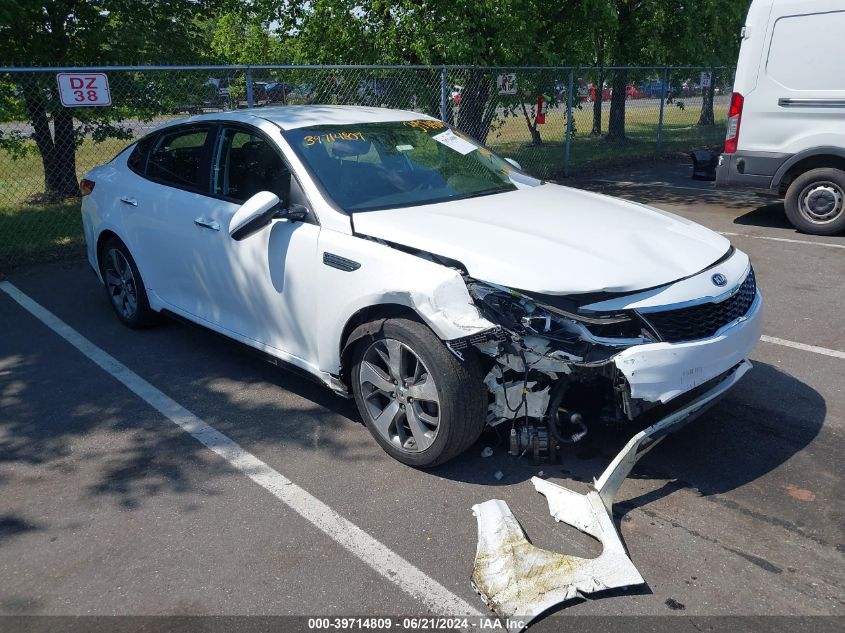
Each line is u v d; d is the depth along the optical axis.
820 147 8.02
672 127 21.75
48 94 8.83
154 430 4.06
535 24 11.57
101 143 10.72
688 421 3.44
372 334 3.52
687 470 3.57
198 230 4.59
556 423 3.35
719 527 3.12
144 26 11.12
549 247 3.39
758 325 3.66
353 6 11.57
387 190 4.12
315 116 4.61
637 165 15.02
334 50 12.05
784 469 3.56
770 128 8.30
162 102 9.12
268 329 4.27
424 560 2.94
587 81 13.66
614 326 3.17
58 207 9.90
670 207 10.34
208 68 8.15
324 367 3.91
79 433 4.05
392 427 3.65
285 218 3.91
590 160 14.98
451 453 3.41
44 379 4.77
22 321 5.93
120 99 8.88
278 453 3.79
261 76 9.53
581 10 12.32
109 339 5.48
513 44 11.24
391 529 3.14
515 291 3.15
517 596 2.70
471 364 3.25
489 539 3.00
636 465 3.63
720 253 3.70
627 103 17.09
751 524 3.14
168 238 4.89
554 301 3.14
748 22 8.21
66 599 2.75
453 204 4.07
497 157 5.09
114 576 2.88
